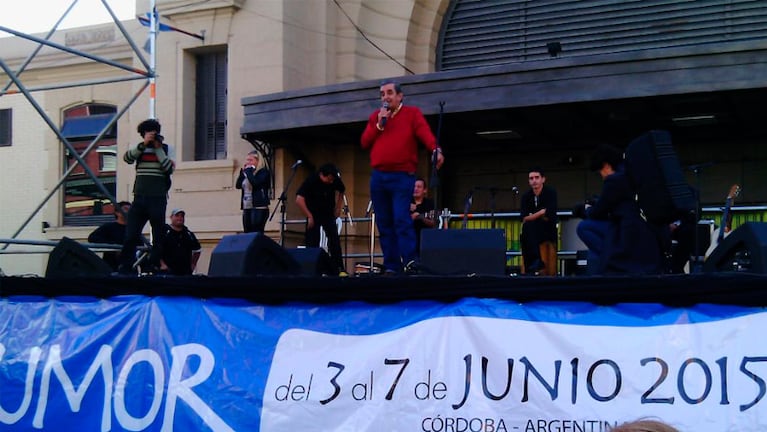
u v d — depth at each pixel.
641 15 12.89
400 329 5.84
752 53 10.34
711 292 5.34
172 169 8.81
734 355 5.25
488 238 6.73
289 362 6.01
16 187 16.55
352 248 13.71
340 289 5.98
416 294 5.84
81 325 6.57
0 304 6.80
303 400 5.92
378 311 5.94
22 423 6.54
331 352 5.95
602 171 6.78
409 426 5.70
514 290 5.66
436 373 5.70
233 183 13.85
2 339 6.71
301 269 7.20
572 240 11.77
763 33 12.17
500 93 11.52
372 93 12.28
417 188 10.10
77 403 6.44
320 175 10.08
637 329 5.42
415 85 12.02
